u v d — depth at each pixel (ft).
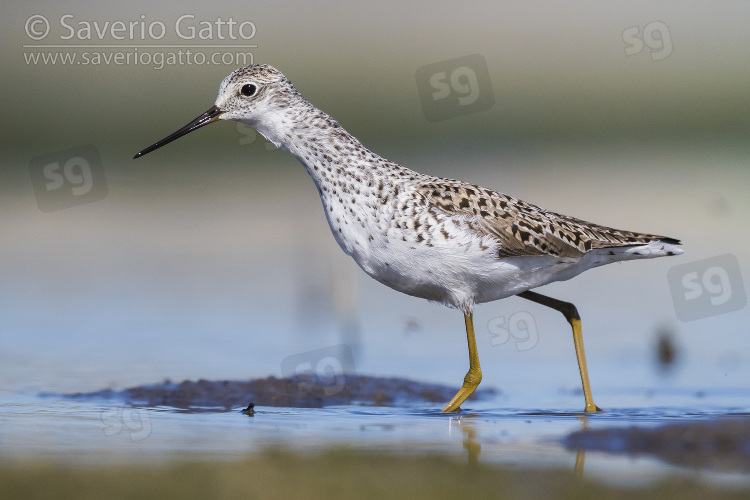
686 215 62.95
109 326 46.19
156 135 88.02
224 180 76.95
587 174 74.69
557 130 90.99
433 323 47.62
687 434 27.09
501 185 71.05
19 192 73.77
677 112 94.27
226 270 55.98
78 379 37.68
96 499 21.36
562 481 22.90
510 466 24.36
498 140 88.22
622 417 31.48
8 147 86.43
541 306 49.60
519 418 31.89
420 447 26.68
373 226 34.86
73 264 57.62
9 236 64.13
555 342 44.50
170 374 38.68
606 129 91.71
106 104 91.40
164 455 25.58
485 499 21.44
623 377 39.22
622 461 24.84
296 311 48.83
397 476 23.43
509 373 40.22
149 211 69.67
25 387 36.32
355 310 48.75
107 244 62.08
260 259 58.29
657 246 36.58
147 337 44.42
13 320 47.29
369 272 35.91
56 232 65.21
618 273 55.72
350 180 35.24
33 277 54.90
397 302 51.06
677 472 23.77
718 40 107.04
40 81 92.73
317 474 23.57
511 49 106.73
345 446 26.78
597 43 108.17
